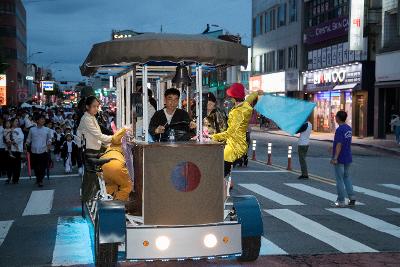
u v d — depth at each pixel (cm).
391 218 1062
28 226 984
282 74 5312
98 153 923
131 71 823
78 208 1164
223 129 1109
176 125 762
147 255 635
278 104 746
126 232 638
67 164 1842
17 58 10744
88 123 902
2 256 775
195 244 644
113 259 662
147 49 671
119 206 668
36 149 1498
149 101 962
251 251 723
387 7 3484
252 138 3916
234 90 784
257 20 6253
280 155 2530
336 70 4188
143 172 651
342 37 4128
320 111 4619
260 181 1608
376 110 3600
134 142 688
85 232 927
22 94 5128
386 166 2100
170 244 639
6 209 1157
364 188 1495
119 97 962
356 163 2211
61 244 842
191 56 678
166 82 958
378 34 3747
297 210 1144
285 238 888
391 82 3425
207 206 659
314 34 4550
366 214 1103
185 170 654
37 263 738
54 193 1382
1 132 1597
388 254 790
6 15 10450
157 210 651
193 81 935
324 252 799
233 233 657
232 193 1373
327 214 1101
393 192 1423
